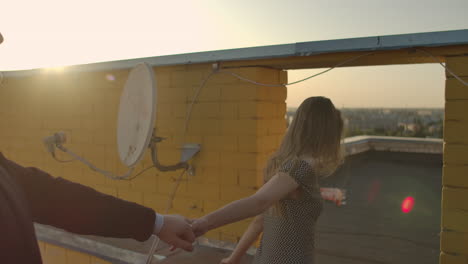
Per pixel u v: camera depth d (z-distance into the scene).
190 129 3.74
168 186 3.89
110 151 4.23
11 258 0.63
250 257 3.25
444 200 2.70
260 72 3.41
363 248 4.63
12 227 0.64
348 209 6.46
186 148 3.69
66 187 0.97
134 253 3.39
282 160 1.63
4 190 0.67
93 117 4.33
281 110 3.85
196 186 3.73
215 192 3.63
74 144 4.48
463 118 2.64
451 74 2.66
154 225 1.07
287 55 3.13
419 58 2.87
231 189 3.55
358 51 2.95
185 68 3.75
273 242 1.61
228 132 3.54
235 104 3.49
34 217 0.93
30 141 4.83
